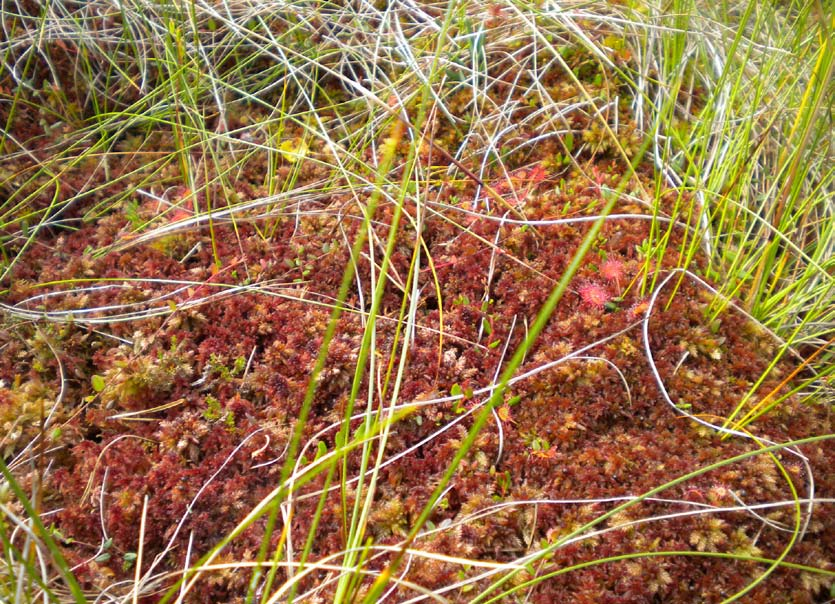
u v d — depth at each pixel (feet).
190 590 0.88
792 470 0.91
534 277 1.08
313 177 1.25
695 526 0.87
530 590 0.84
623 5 1.36
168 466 0.94
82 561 0.89
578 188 1.19
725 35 1.24
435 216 1.15
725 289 1.06
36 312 1.07
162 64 1.36
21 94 1.31
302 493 0.92
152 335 1.05
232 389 1.01
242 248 1.15
